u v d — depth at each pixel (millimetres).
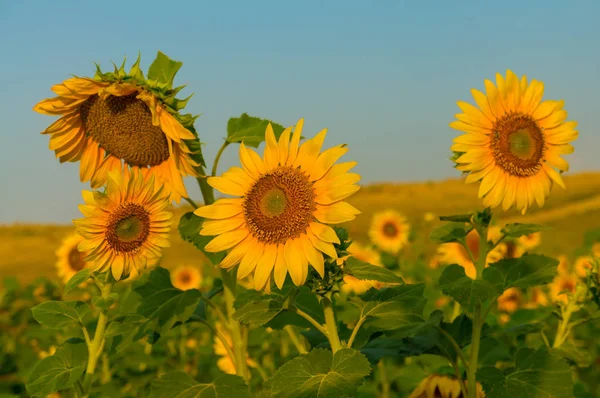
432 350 1491
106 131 1495
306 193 1247
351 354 1177
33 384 1383
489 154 1505
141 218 1414
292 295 1260
